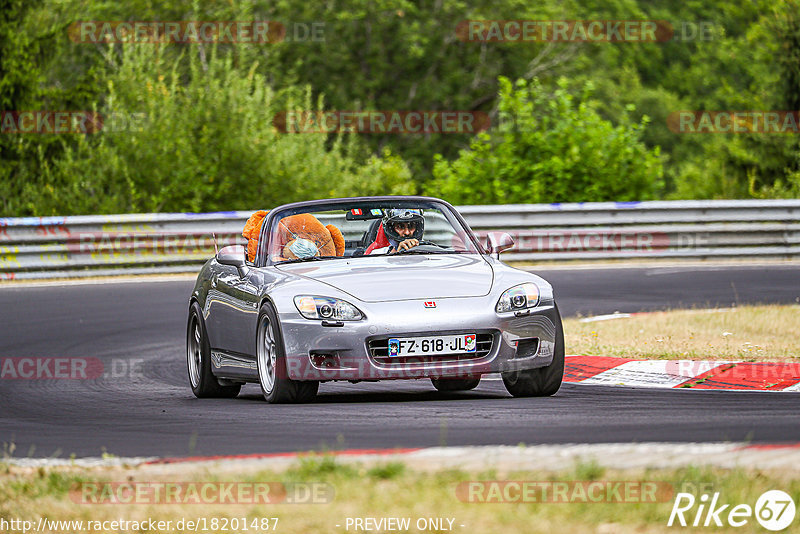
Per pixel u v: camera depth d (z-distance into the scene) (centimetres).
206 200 7431
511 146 7506
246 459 1708
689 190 9656
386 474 1529
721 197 9325
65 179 7488
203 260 5884
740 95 9894
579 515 1325
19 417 2448
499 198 7350
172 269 5812
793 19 9662
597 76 14625
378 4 11956
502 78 7588
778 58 9706
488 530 1292
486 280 2466
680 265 5828
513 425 2030
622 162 7419
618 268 5703
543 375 2448
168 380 3102
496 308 2384
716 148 9550
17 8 8356
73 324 4194
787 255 6131
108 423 2292
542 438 1878
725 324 3619
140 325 4156
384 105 12075
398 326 2334
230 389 2864
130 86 7638
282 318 2386
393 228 2744
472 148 7688
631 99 16288
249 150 7462
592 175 7381
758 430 1905
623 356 3053
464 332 2350
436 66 12244
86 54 9331
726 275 5328
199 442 1981
